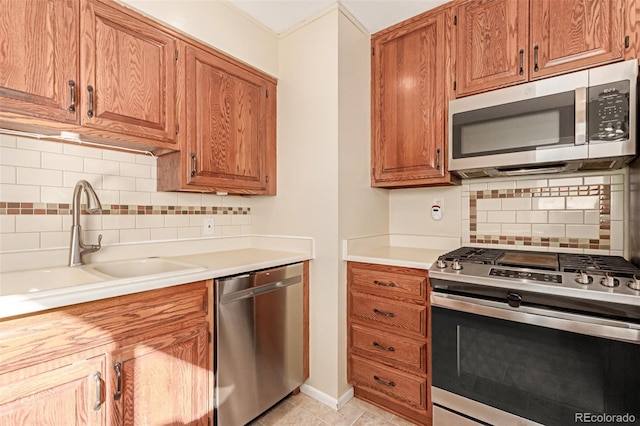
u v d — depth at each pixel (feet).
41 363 2.91
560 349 3.64
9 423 2.72
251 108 6.17
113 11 4.19
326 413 5.57
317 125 6.02
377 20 6.22
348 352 5.97
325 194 5.90
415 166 6.05
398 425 5.25
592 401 3.46
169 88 4.83
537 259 4.80
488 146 4.97
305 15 6.08
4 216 4.00
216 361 4.48
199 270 4.31
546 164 4.70
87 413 3.20
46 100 3.61
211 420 4.42
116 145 4.77
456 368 4.43
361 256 5.74
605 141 4.04
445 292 4.59
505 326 4.01
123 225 5.15
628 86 3.91
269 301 5.29
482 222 6.24
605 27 4.23
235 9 5.82
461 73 5.46
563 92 4.32
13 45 3.38
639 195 4.13
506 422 4.01
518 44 4.90
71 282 3.74
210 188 5.45
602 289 3.35
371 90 6.70
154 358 3.76
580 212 5.24
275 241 6.75
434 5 5.73
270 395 5.32
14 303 2.70
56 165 4.43
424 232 7.00
